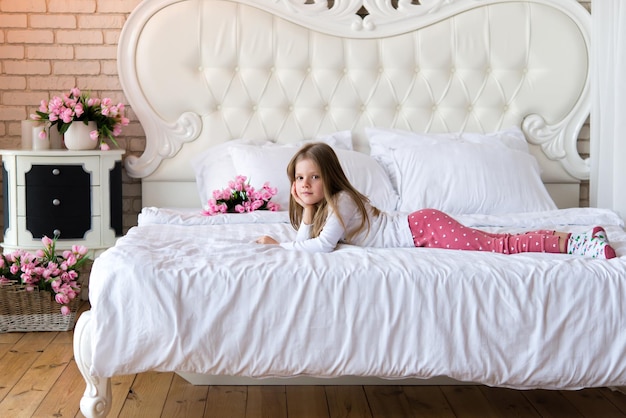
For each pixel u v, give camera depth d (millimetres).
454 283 2244
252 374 2232
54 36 4250
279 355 2213
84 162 3887
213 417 2520
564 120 4320
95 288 2252
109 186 3953
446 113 4273
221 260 2336
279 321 2215
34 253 3854
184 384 2846
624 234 3035
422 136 4117
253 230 3109
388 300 2227
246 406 2625
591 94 4129
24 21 4227
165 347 2188
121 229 4055
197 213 3580
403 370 2229
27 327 3523
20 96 4273
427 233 2809
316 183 2697
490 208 3709
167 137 4211
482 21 4250
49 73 4270
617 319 2244
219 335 2201
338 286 2232
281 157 3883
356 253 2484
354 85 4234
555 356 2232
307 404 2648
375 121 4254
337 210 2652
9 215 3887
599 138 4102
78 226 3900
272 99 4215
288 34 4195
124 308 2203
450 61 4270
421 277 2250
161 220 3342
